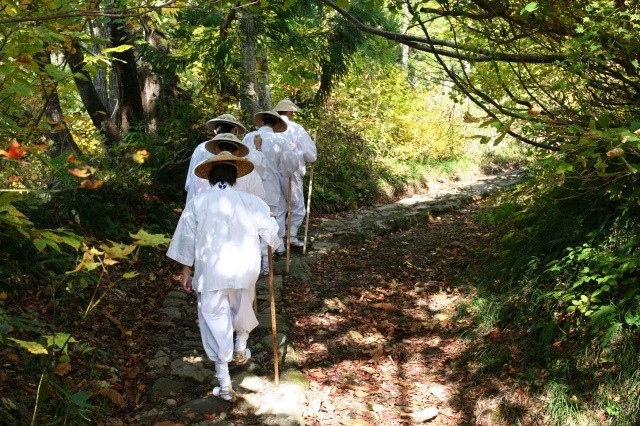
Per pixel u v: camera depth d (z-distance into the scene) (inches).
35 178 257.9
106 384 184.1
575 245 227.8
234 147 216.2
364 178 516.7
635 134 133.5
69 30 164.6
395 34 209.3
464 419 191.5
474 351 221.3
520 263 245.8
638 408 179.8
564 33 190.4
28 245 228.7
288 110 323.9
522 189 290.5
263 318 239.5
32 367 178.1
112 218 290.5
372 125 591.2
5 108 158.4
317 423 182.4
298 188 330.0
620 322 197.9
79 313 220.1
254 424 177.0
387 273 309.4
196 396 190.1
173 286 272.8
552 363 203.2
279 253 319.6
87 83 365.4
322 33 431.5
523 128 235.6
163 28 354.9
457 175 619.5
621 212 220.5
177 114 381.4
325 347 231.5
